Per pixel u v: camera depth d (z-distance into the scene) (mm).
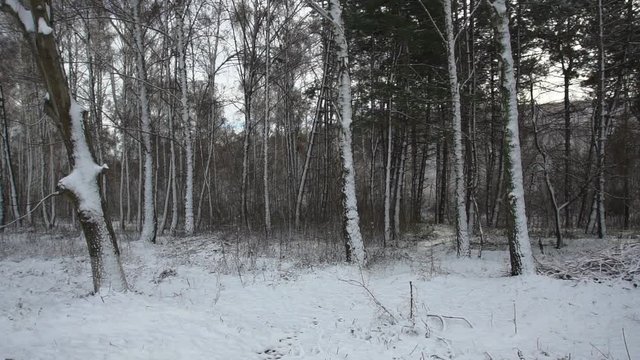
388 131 17391
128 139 31188
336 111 12102
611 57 19422
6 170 29062
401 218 22844
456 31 17781
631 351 5156
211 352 5348
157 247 15875
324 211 22609
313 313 7562
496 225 23047
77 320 5887
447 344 5695
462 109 19641
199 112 26203
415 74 17797
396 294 8734
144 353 4996
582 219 24562
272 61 22031
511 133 9320
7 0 7230
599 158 15961
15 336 5188
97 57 20750
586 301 7008
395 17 16234
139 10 17531
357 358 5352
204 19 22516
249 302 8211
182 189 29406
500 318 6855
